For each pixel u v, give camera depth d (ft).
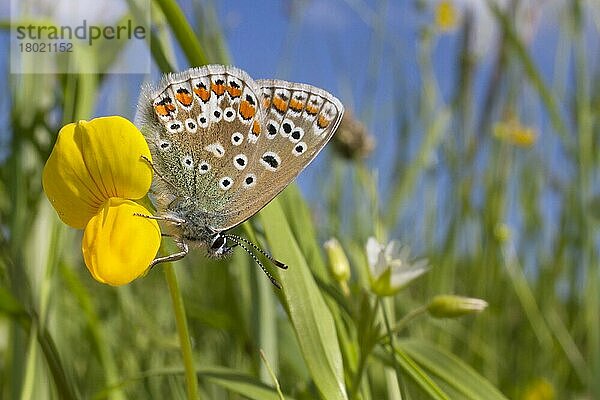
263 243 0.43
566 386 0.75
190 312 0.55
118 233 0.37
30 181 0.51
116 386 0.45
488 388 0.44
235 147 0.40
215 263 0.66
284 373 0.58
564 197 0.73
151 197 0.40
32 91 0.50
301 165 0.40
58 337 0.50
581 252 0.73
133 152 0.38
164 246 0.39
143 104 0.39
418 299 0.77
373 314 0.43
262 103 0.41
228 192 0.40
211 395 0.54
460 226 0.75
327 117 0.40
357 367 0.44
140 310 0.63
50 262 0.46
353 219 0.71
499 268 0.76
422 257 0.76
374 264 0.43
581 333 0.75
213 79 0.40
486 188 0.78
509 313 0.79
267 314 0.51
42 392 0.46
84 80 0.48
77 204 0.38
